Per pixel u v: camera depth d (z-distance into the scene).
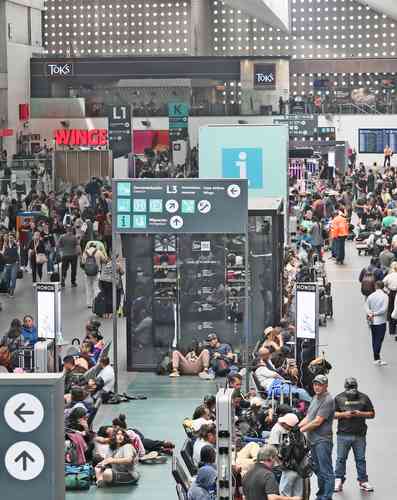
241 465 14.97
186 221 22.56
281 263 25.67
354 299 33.16
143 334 24.47
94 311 30.56
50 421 7.21
